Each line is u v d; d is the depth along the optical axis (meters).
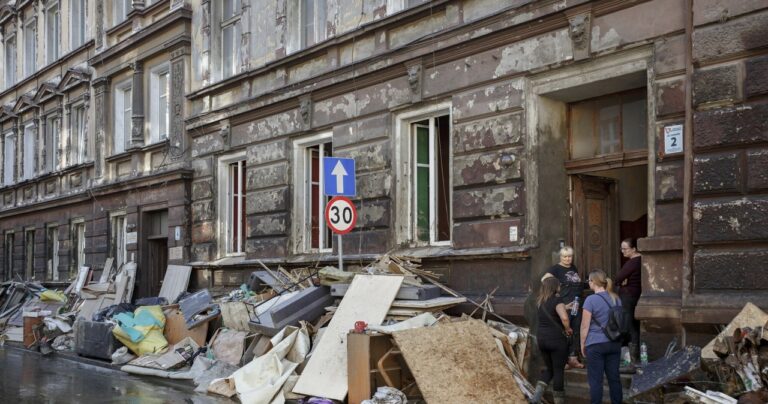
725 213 8.52
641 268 9.49
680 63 9.17
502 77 11.26
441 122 13.05
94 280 22.52
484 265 11.42
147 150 20.33
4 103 31.38
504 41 11.22
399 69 12.92
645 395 7.91
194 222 18.34
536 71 10.80
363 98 13.66
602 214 11.77
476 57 11.65
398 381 9.27
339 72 14.04
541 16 10.61
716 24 8.73
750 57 8.47
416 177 13.13
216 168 17.75
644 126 10.50
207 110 17.83
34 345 17.58
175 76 19.02
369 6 13.62
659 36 9.39
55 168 26.53
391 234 13.02
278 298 12.54
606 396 9.07
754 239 8.28
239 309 12.88
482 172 11.46
